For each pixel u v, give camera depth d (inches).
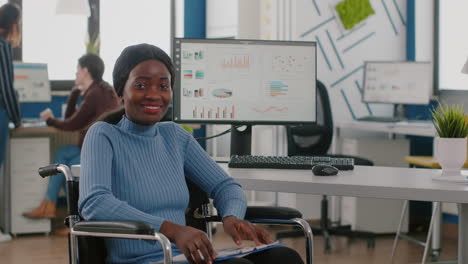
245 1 219.8
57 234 187.2
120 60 72.6
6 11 180.7
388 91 198.1
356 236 171.0
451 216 188.9
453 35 203.0
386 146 187.5
